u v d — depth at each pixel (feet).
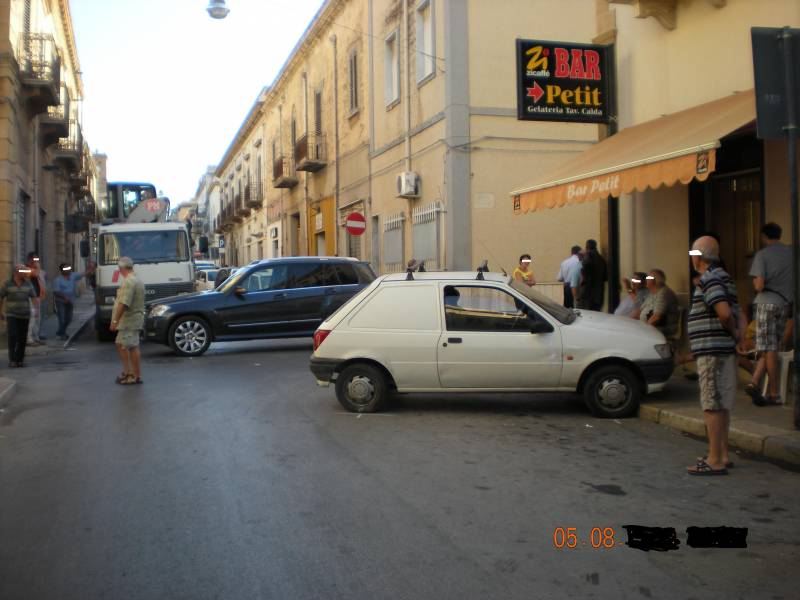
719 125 27.66
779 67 22.71
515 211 38.22
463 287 28.50
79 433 26.12
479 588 13.24
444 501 18.11
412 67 62.64
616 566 14.20
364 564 14.32
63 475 20.81
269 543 15.43
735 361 20.35
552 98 38.75
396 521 16.69
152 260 59.31
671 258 36.65
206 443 24.21
